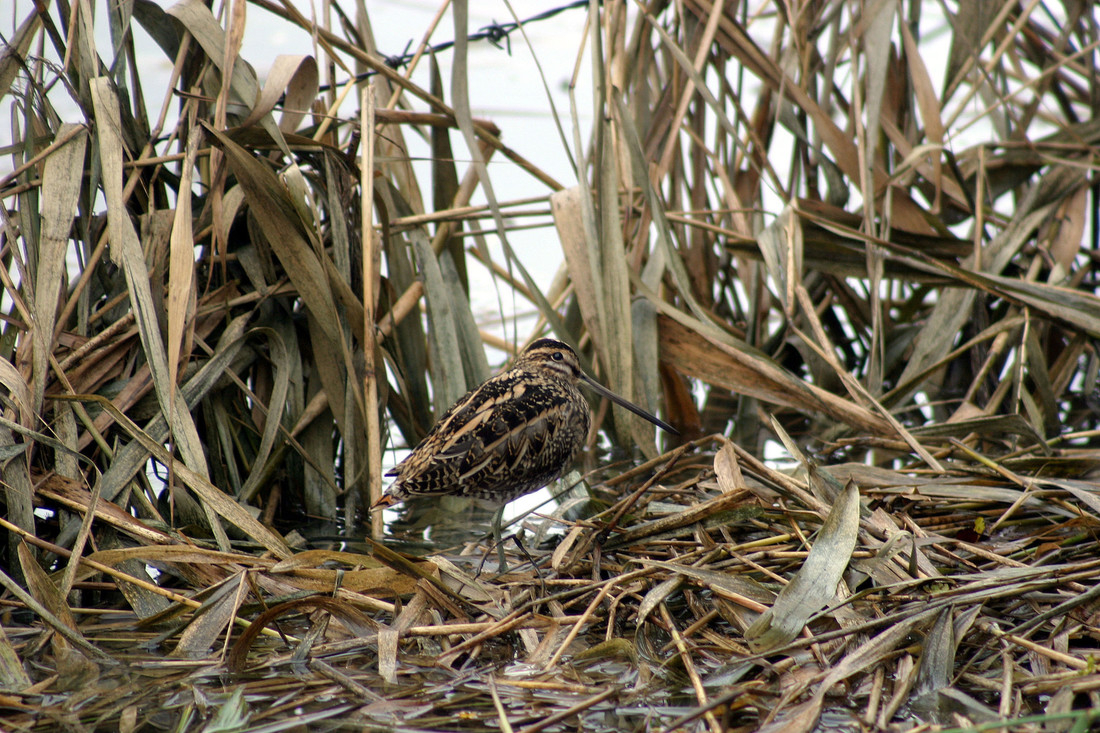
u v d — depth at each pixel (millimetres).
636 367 12922
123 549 8695
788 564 8836
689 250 15070
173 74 10773
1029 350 12578
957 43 14633
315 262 10570
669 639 8242
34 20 10406
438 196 13617
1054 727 6555
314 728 6812
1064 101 16844
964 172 15352
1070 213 14438
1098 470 11094
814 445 13273
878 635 7363
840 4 14555
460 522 11383
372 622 8180
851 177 13883
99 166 10453
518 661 7941
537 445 9688
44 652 7957
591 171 14383
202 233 11109
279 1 11875
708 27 13375
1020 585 7719
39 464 9578
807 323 14609
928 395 14484
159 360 9383
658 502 10461
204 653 8000
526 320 17328
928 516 9922
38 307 9461
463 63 12016
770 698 7156
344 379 11305
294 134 11016
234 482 10812
